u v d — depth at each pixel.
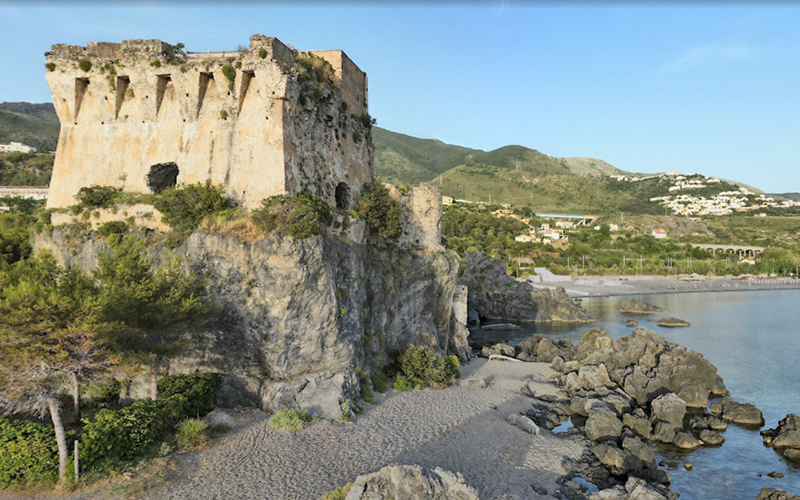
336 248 38.44
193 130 39.69
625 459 33.88
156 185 41.78
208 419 31.17
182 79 38.84
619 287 166.00
